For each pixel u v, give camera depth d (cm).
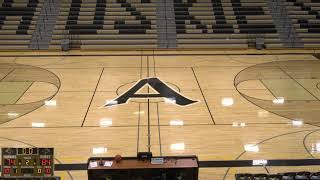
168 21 1945
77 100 1233
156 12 1986
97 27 1902
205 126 1056
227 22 1947
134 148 933
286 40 1866
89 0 2017
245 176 688
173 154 904
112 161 677
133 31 1891
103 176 660
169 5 2019
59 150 924
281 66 1577
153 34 1883
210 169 842
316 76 1453
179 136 996
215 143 960
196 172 663
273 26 1930
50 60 1655
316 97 1258
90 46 1809
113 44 1833
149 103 1209
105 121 1086
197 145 950
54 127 1049
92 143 960
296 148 935
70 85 1361
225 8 2003
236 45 1831
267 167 851
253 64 1605
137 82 1386
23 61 1636
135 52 1777
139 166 660
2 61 1630
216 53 1767
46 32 1877
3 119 1095
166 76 1452
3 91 1303
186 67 1565
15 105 1191
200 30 1902
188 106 1188
